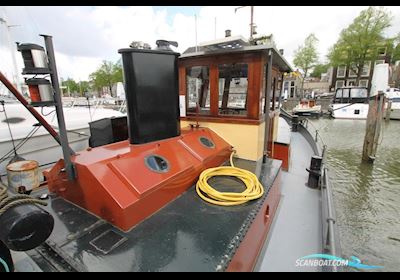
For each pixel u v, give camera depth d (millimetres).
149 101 2281
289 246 2273
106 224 1630
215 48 2920
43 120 1815
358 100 17219
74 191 1848
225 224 1669
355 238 4359
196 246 1438
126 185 1674
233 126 3104
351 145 10391
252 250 1854
